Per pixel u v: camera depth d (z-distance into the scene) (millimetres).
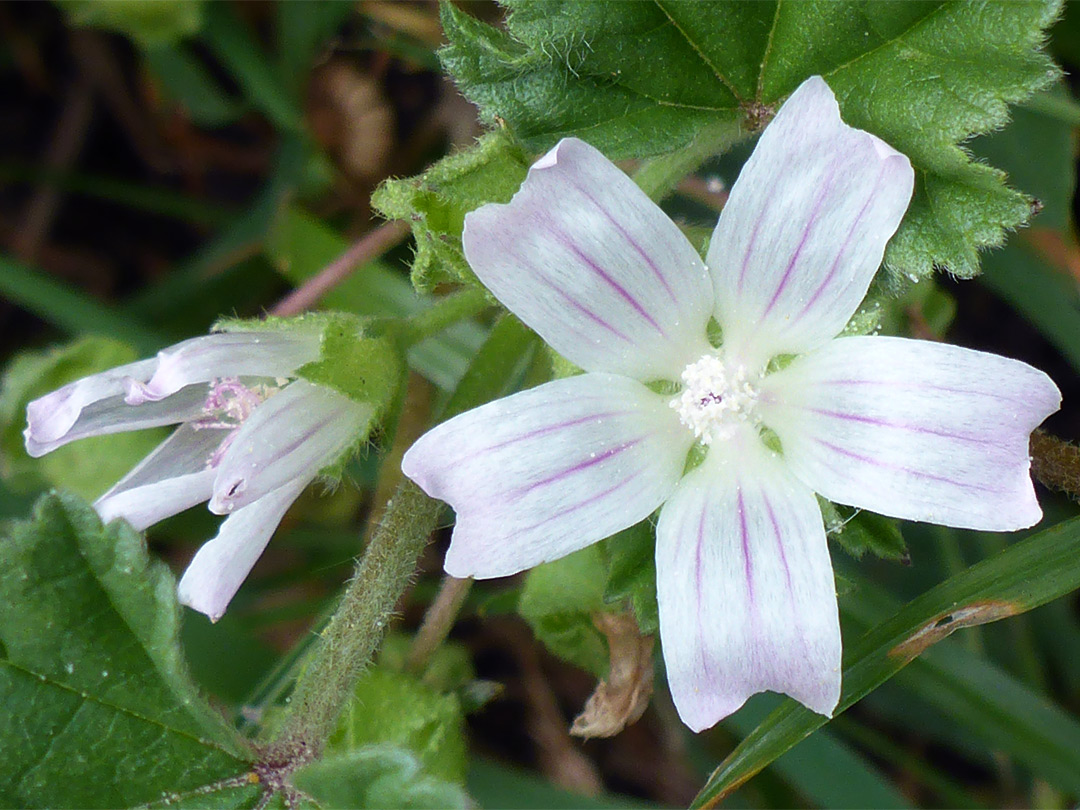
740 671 51
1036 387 47
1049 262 81
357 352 56
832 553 78
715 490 53
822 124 49
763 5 60
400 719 65
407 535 57
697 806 62
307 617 90
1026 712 72
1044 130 79
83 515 53
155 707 54
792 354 55
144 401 57
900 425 50
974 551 85
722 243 52
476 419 50
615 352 53
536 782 77
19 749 53
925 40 58
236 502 53
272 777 55
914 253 57
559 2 59
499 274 50
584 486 51
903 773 90
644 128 61
